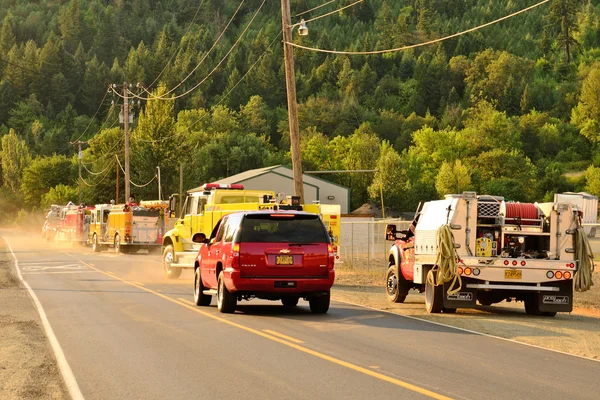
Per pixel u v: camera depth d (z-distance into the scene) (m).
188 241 94.00
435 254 59.66
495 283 58.53
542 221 59.06
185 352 40.22
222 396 30.11
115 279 92.69
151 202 166.12
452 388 31.69
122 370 35.44
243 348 41.53
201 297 63.69
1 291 75.94
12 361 38.19
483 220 59.72
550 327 53.31
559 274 58.50
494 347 43.12
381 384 32.31
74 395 30.41
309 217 57.66
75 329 48.94
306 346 42.25
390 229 70.75
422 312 61.22
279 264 56.38
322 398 29.73
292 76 102.56
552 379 34.03
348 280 95.69
